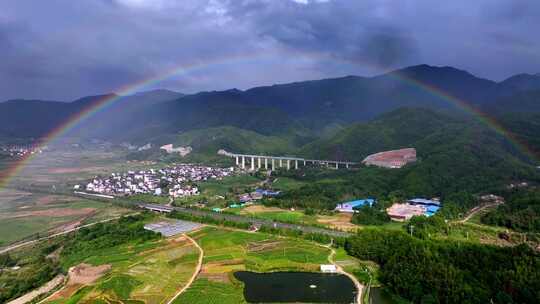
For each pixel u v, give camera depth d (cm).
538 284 17725
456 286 18212
